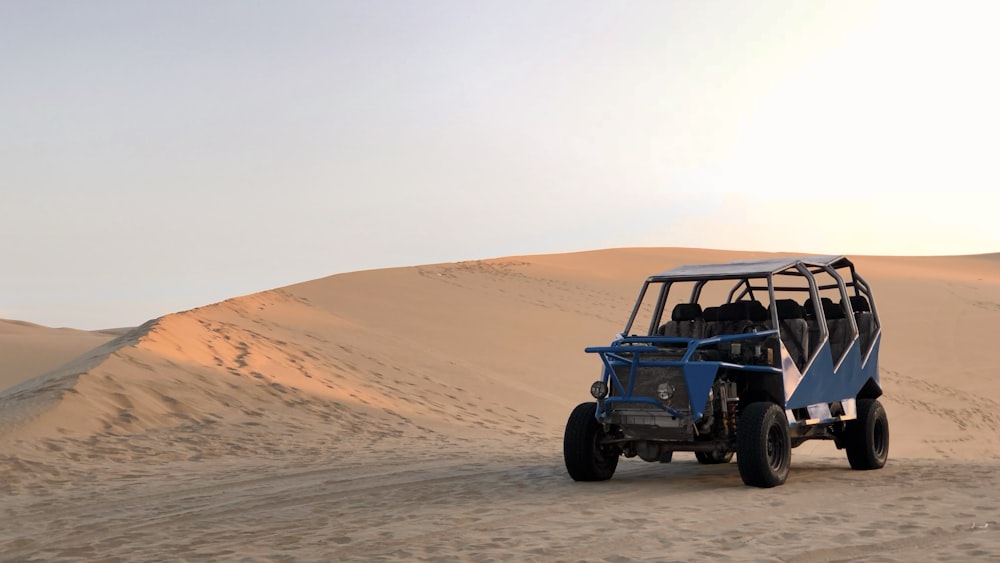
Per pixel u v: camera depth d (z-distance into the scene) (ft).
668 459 33.22
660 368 30.60
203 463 42.88
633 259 186.91
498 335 104.68
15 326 216.54
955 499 27.12
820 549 20.89
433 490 32.27
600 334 109.81
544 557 21.11
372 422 57.82
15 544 25.82
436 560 21.29
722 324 34.37
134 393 53.83
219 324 82.28
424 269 148.66
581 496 29.73
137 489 35.42
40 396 51.31
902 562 19.40
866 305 38.52
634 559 20.53
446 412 67.41
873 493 28.84
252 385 61.72
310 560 21.90
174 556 23.02
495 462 40.88
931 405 84.38
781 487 30.60
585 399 82.33
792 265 34.09
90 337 165.37
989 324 123.95
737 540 22.09
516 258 176.14
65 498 33.91
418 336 100.32
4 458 40.86
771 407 30.37
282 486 34.91
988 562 19.22
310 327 94.68
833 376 34.12
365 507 29.17
